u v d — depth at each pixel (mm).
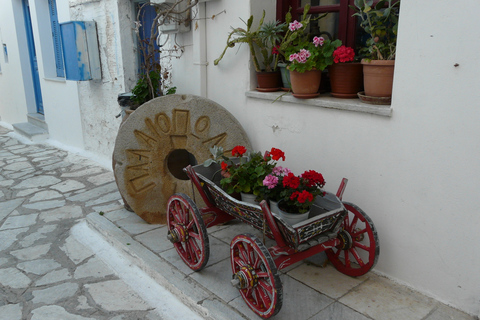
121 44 5859
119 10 5742
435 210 2768
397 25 3014
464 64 2471
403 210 2943
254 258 2748
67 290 3357
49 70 8359
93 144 7223
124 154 3959
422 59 2643
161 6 4594
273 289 2469
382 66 2898
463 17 2430
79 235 4328
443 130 2631
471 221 2607
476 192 2555
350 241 3051
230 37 3941
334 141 3291
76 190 5715
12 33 9609
